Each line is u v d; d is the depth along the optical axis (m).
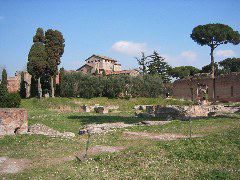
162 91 79.50
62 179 14.05
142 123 34.06
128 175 14.30
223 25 86.44
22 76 81.88
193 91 78.00
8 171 15.73
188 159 16.81
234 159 16.28
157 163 16.12
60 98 70.62
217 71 107.31
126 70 118.62
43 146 21.23
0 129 25.80
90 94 74.44
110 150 19.75
